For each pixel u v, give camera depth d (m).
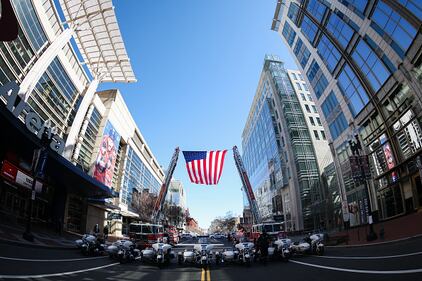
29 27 32.22
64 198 35.59
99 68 49.84
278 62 76.12
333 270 11.12
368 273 9.56
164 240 24.67
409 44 25.77
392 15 27.69
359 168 23.75
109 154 52.22
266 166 79.94
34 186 20.31
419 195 26.38
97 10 41.50
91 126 47.34
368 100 32.91
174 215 97.88
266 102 77.12
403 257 12.04
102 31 44.41
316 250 17.48
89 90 45.66
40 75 33.09
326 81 42.22
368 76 32.50
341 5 35.47
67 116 41.62
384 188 31.23
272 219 73.69
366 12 31.27
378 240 20.36
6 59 28.77
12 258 12.59
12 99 24.44
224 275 12.35
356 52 34.25
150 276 12.20
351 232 30.59
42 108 35.34
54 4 37.19
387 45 28.66
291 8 48.78
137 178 70.94
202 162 29.06
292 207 61.78
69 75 41.12
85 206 42.22
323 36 40.97
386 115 30.42
